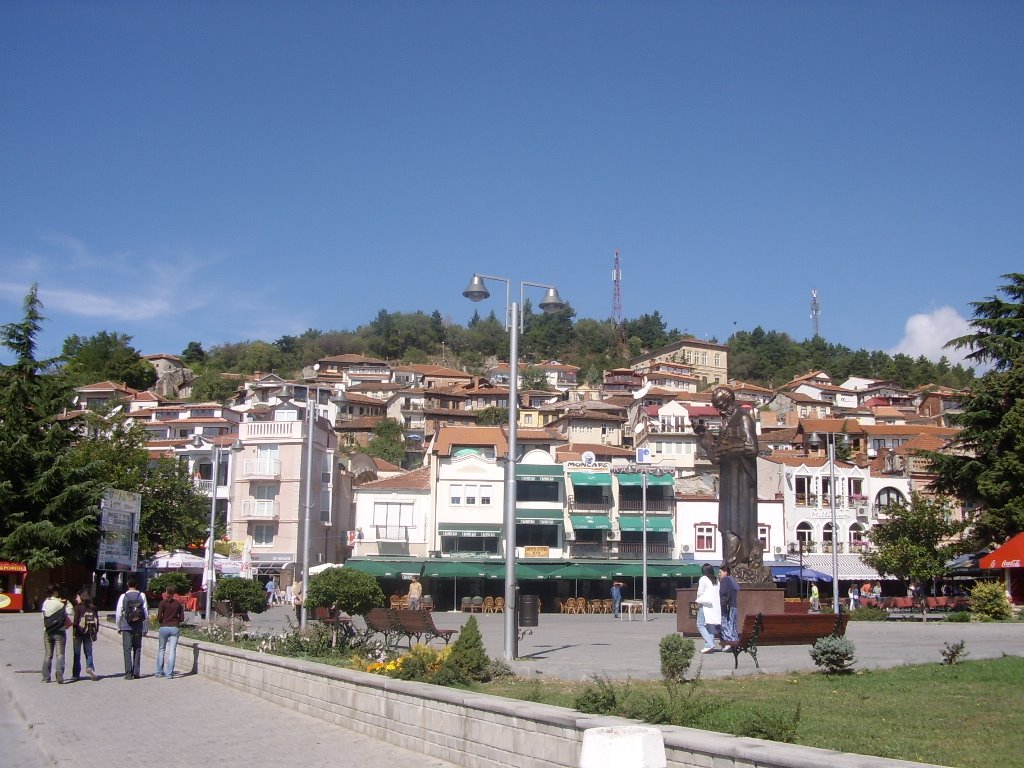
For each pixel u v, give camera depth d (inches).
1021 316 2288.4
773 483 3011.8
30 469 2180.1
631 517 2923.2
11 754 559.2
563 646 1086.4
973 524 2171.5
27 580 2122.3
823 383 6481.3
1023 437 1951.3
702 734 325.1
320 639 942.4
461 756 458.9
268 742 567.5
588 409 5049.2
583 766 271.9
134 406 5157.5
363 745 541.6
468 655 697.0
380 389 6235.2
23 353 2269.9
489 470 2888.8
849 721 492.1
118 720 667.4
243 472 3117.6
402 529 2849.4
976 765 381.4
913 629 1368.1
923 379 7751.0
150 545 2519.7
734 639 902.4
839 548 2901.1
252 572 2568.9
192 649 986.1
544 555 2849.4
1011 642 1069.8
